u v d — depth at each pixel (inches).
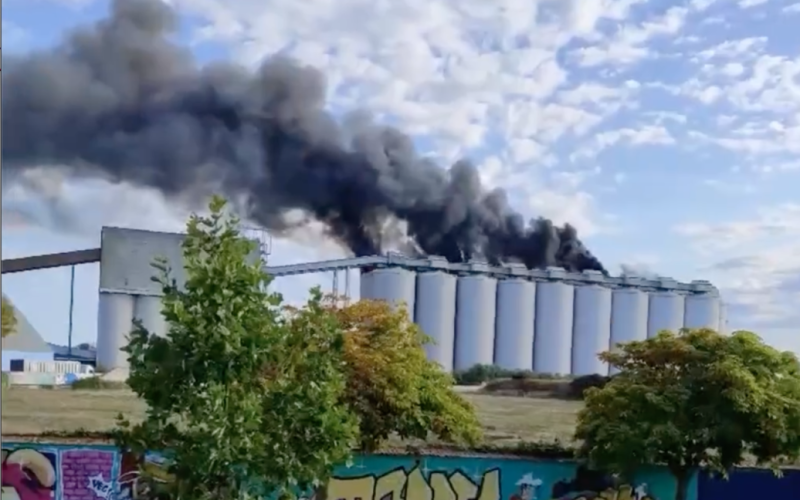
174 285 414.0
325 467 417.7
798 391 690.8
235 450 381.4
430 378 725.9
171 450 398.0
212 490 394.6
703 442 677.9
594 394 732.7
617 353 807.1
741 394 668.7
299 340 421.4
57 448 686.5
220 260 399.9
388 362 687.7
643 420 687.7
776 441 677.3
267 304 412.5
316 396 408.2
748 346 706.8
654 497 746.2
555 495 741.9
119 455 690.2
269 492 412.2
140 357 411.2
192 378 389.7
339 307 718.5
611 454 697.0
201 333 387.9
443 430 710.5
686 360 713.0
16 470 684.1
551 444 804.6
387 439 724.7
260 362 404.8
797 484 768.9
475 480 733.3
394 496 715.4
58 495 683.4
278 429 401.7
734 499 757.9
